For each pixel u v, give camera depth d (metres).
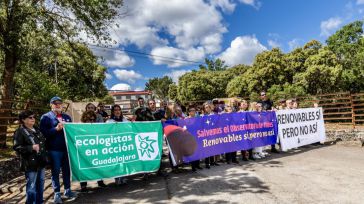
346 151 10.73
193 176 7.87
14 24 12.30
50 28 13.18
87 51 15.98
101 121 8.27
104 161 6.71
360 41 29.73
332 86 25.53
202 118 8.77
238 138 9.45
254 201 5.75
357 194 6.02
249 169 8.41
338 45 32.56
